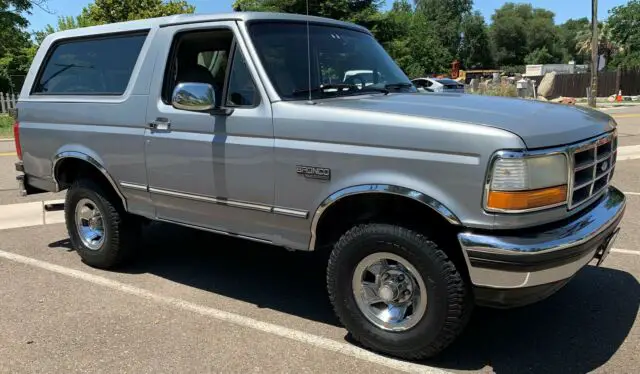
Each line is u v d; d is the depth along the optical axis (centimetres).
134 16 3891
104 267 540
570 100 3147
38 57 570
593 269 512
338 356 367
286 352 374
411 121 332
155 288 492
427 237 333
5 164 1237
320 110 365
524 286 311
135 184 475
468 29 8050
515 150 303
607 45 6134
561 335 393
